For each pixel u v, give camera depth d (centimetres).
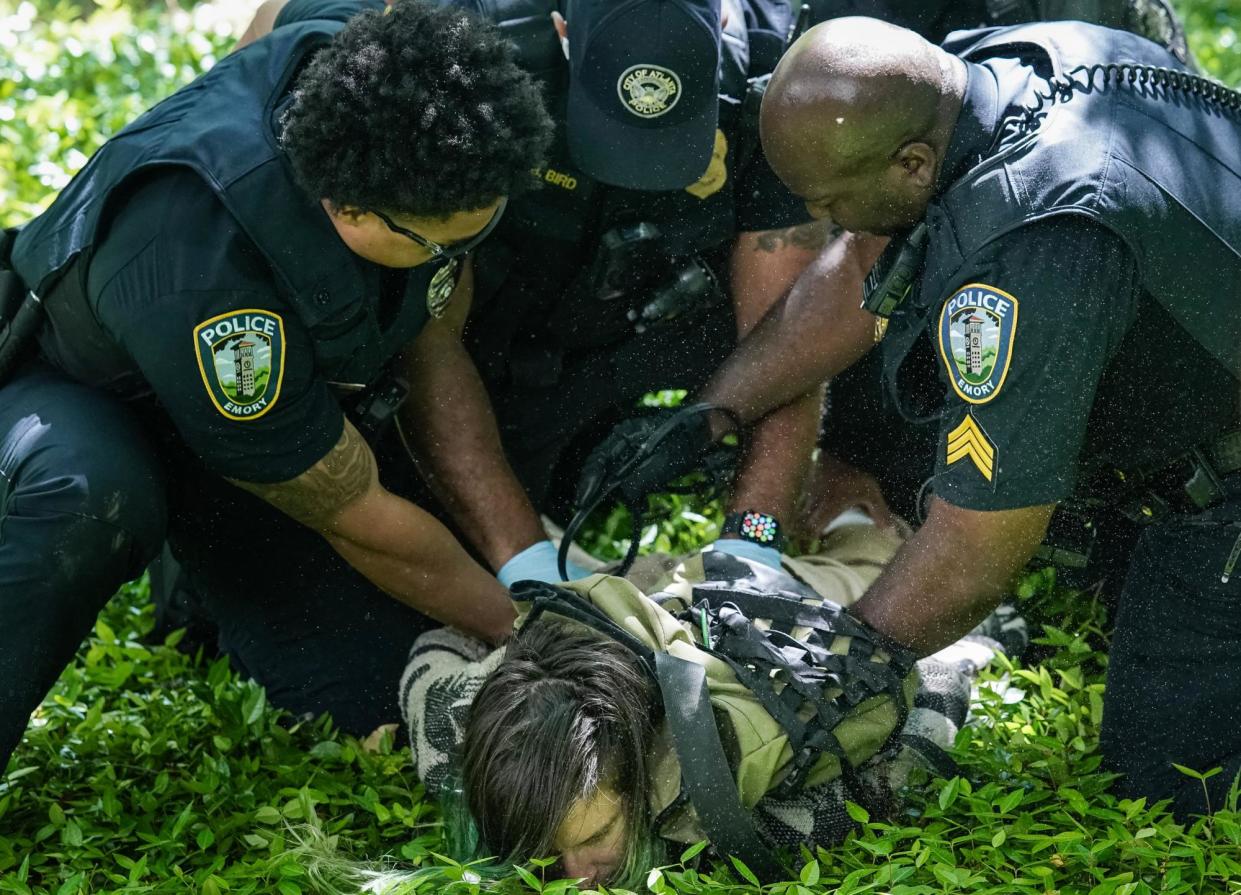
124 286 390
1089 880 370
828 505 507
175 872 379
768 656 380
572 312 496
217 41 888
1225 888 364
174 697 484
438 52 357
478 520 468
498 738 360
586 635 379
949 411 378
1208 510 404
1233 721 405
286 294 387
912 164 361
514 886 354
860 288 466
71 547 394
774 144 365
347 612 480
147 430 439
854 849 378
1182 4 984
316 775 432
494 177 361
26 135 754
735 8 468
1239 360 380
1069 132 357
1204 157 371
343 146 358
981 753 410
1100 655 456
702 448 459
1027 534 369
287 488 410
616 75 411
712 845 363
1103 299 353
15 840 403
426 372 469
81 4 1095
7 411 416
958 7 483
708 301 488
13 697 389
